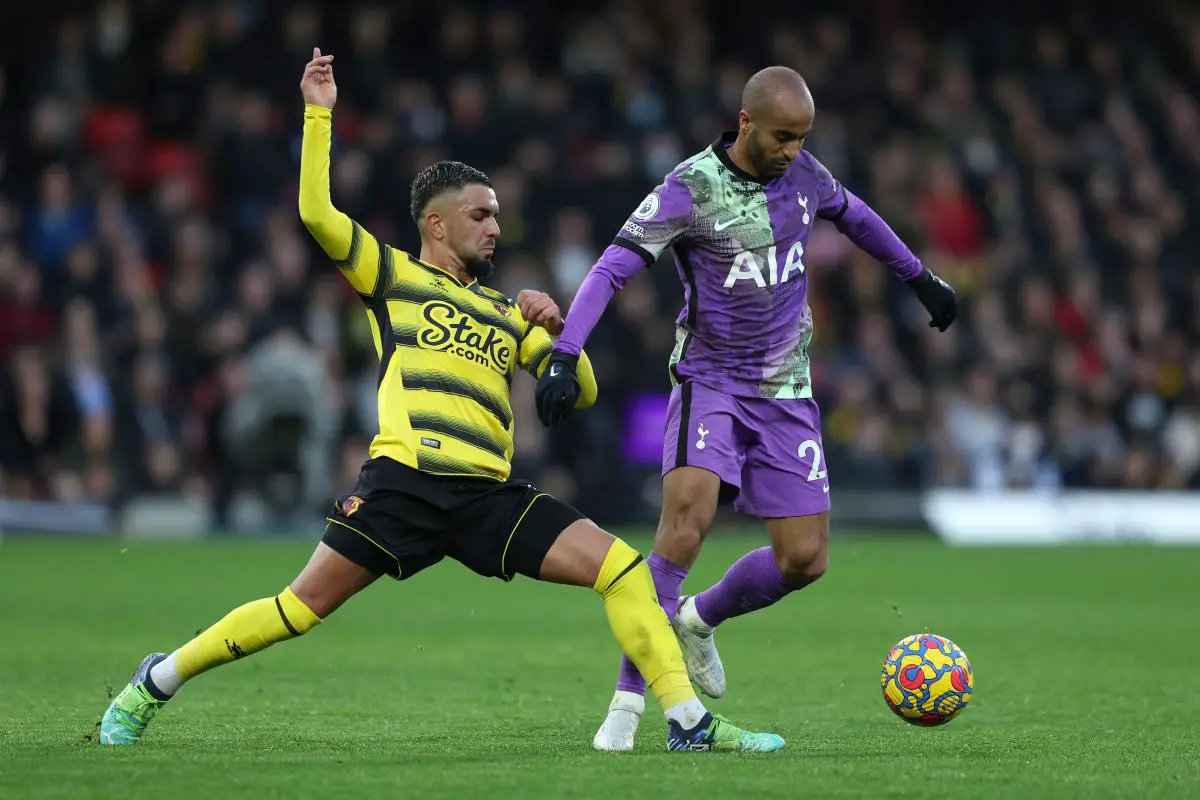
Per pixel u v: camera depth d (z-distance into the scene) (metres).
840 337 69.44
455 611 38.25
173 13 72.69
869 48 85.44
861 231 22.17
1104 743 20.20
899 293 71.12
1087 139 83.81
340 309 61.56
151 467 57.72
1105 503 67.12
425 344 19.38
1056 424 68.88
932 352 69.00
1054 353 71.19
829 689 25.91
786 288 20.97
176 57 70.12
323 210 19.16
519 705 23.58
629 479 61.06
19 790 15.95
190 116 69.69
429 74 74.94
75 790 15.96
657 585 20.38
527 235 66.06
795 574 21.42
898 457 65.56
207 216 67.00
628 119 73.25
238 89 69.75
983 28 87.75
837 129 77.69
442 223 19.92
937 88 83.00
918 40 86.81
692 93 74.81
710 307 20.86
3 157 64.94
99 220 61.41
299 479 58.00
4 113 68.69
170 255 64.12
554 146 69.69
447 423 19.12
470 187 19.91
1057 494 66.88
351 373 60.94
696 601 22.14
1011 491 67.00
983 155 79.81
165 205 64.69
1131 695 25.17
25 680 25.52
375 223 65.62
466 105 70.19
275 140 67.69
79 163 65.00
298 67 70.25
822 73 81.31
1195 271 81.56
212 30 70.88
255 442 57.34
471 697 24.41
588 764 17.84
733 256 20.69
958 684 19.89
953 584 45.84
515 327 19.95
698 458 20.45
